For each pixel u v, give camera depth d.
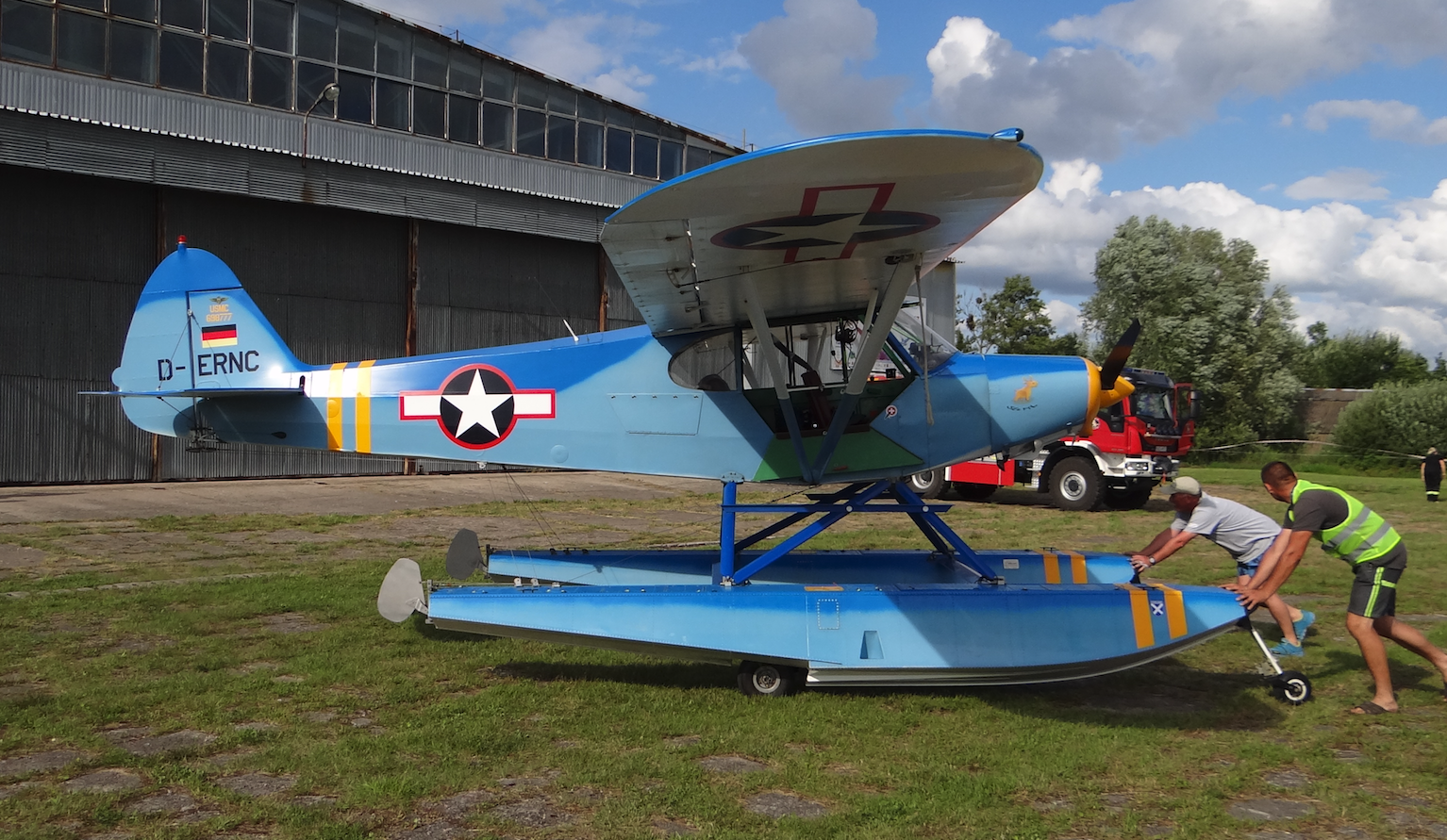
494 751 4.03
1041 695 5.08
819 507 5.98
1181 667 5.59
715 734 4.30
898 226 4.59
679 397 6.11
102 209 15.80
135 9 15.73
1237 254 37.59
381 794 3.52
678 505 14.76
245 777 3.75
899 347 5.89
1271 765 3.99
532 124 20.62
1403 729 4.41
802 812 3.47
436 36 18.97
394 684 5.04
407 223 19.14
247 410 7.36
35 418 15.20
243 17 16.83
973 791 3.62
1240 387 35.44
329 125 17.77
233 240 17.03
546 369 6.42
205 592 7.19
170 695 4.74
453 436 6.68
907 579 6.54
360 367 7.02
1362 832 3.33
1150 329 36.62
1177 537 5.62
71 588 7.37
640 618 5.15
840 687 5.16
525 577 6.82
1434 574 8.64
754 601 5.09
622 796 3.56
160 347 7.61
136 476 16.19
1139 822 3.38
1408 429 29.98
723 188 4.11
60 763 3.88
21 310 15.06
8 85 14.51
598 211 21.69
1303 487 4.91
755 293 5.30
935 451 5.88
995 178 4.08
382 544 10.12
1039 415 5.84
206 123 16.39
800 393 5.96
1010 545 10.48
